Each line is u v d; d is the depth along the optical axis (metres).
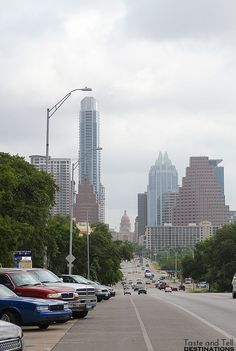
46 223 50.75
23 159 49.97
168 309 31.94
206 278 132.50
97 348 16.05
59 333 20.02
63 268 79.12
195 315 26.91
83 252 95.19
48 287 23.38
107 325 22.72
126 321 24.36
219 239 117.06
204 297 50.31
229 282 112.75
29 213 45.62
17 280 22.94
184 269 148.12
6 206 43.25
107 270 102.06
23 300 19.88
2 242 39.41
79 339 18.22
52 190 48.88
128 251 107.50
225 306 34.22
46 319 19.77
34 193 46.88
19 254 40.12
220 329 20.27
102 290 41.62
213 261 118.94
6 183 41.06
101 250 99.19
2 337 11.66
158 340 17.44
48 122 44.31
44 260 51.22
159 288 145.88
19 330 12.39
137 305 36.78
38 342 17.58
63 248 79.44
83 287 25.42
